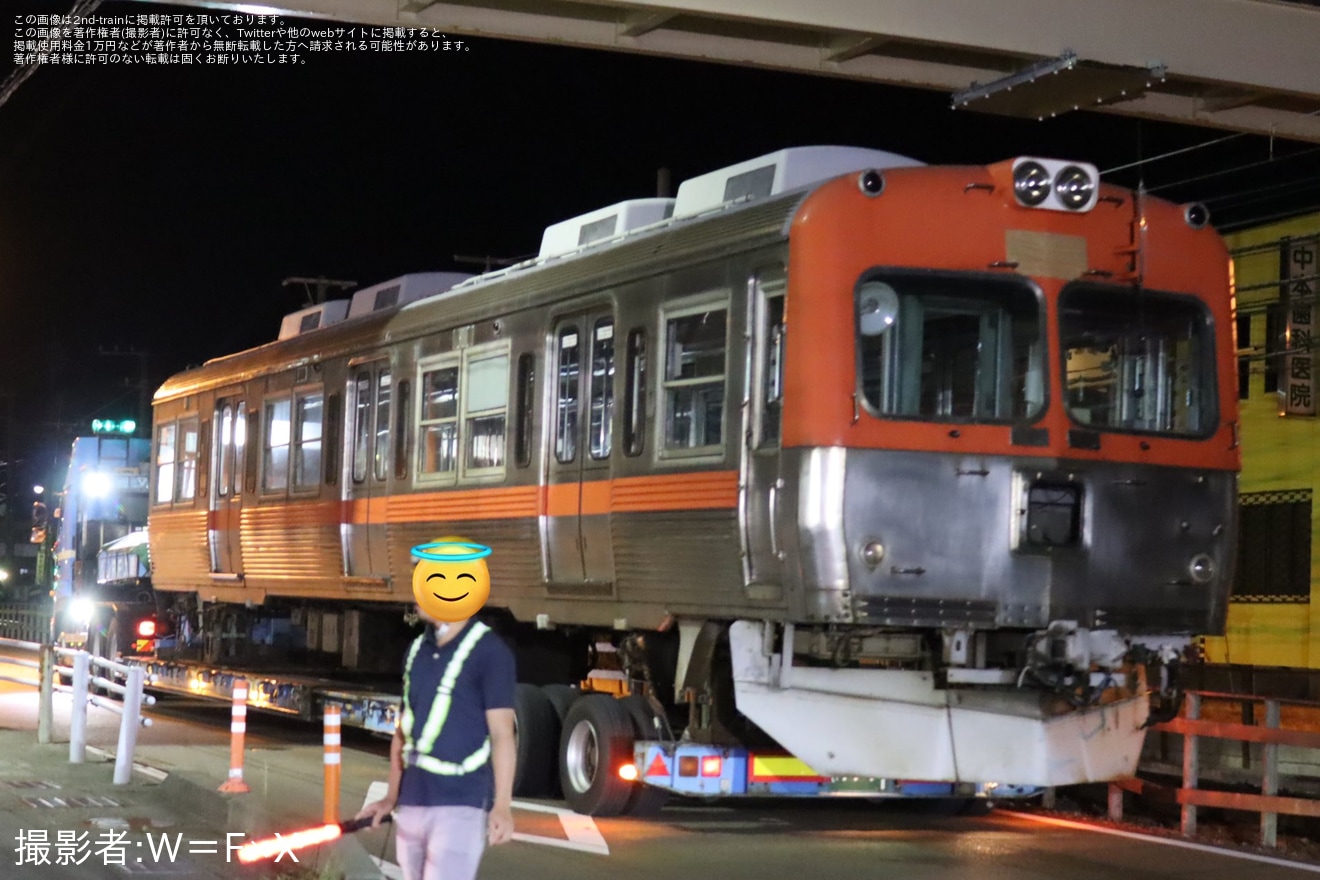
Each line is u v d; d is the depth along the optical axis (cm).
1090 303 1059
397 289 1656
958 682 1028
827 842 1105
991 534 1009
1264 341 1908
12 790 1276
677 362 1143
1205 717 1569
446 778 589
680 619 1145
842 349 998
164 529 2080
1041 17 1556
